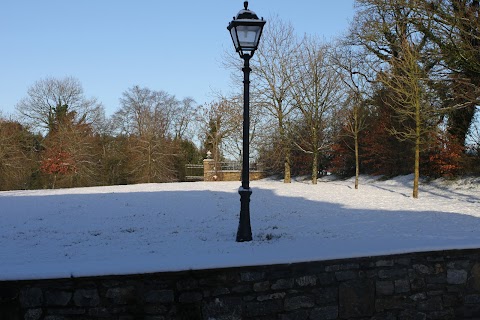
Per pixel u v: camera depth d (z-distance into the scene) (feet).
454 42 59.72
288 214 45.09
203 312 18.10
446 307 20.30
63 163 124.57
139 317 17.71
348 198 61.57
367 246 21.16
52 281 17.21
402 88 60.44
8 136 123.44
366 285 19.56
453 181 70.64
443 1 61.31
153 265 18.20
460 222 37.91
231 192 67.77
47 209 49.62
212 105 132.77
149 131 145.48
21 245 29.84
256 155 108.68
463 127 70.64
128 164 143.54
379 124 89.15
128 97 181.37
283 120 90.43
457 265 20.45
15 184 119.03
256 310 18.51
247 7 27.45
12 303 16.98
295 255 19.48
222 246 25.67
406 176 85.40
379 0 74.02
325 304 19.13
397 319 19.83
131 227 37.01
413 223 37.52
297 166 114.01
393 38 75.66
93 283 17.48
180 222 39.58
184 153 157.79
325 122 90.99
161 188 75.77
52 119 149.38
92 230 35.81
